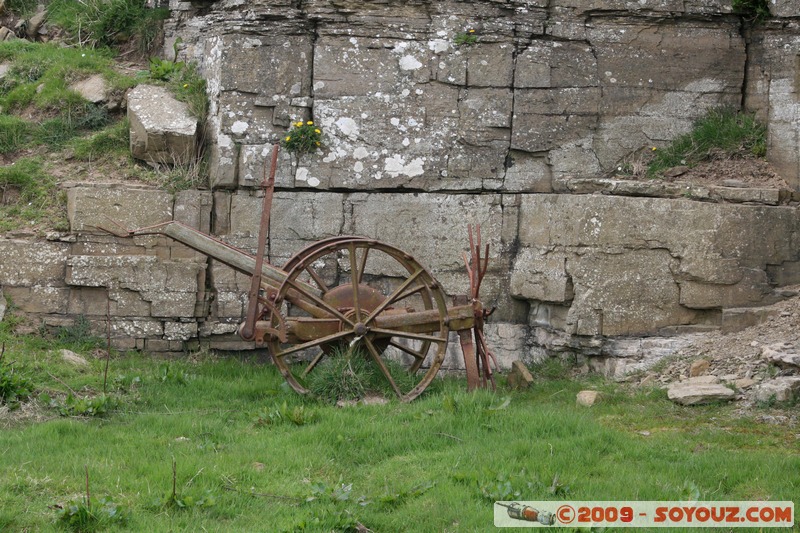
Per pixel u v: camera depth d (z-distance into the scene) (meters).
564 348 9.56
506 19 10.05
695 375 8.61
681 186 9.52
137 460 6.32
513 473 6.21
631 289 9.33
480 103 9.99
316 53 9.91
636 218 9.33
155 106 10.27
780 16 9.95
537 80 10.02
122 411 7.57
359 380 8.05
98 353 9.41
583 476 6.22
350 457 6.66
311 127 9.80
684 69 10.23
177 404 7.91
